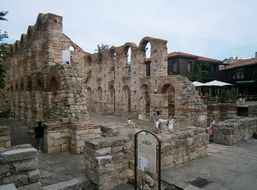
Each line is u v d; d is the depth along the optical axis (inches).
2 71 639.1
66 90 461.4
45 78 597.0
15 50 992.2
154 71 856.9
